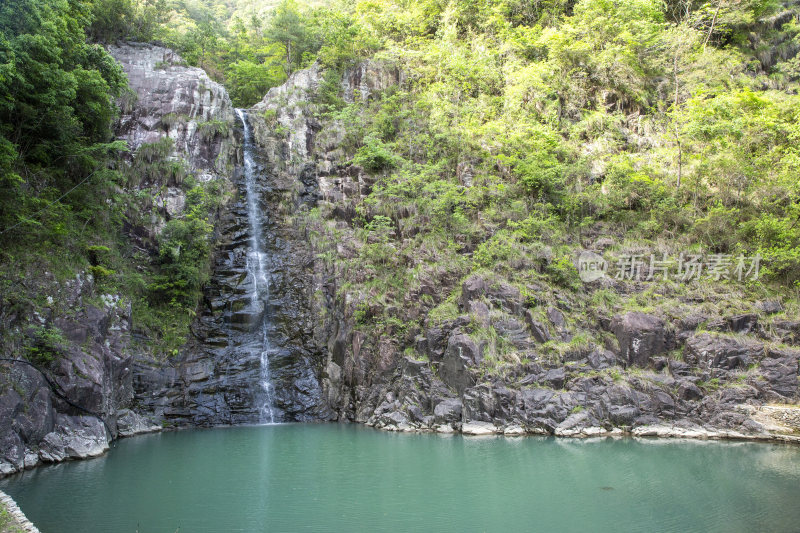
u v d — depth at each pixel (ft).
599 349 70.38
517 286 76.48
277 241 99.50
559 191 90.84
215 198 97.40
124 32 121.08
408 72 116.88
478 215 90.22
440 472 49.47
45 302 56.54
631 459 53.26
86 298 64.03
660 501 40.16
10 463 47.37
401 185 95.76
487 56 111.45
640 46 109.40
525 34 117.91
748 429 61.93
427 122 105.70
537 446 59.47
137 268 83.97
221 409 78.43
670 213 86.02
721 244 81.20
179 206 93.66
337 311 88.22
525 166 90.94
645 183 89.61
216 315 86.63
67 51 69.21
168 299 84.48
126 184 89.86
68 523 35.81
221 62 158.81
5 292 52.60
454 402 70.44
